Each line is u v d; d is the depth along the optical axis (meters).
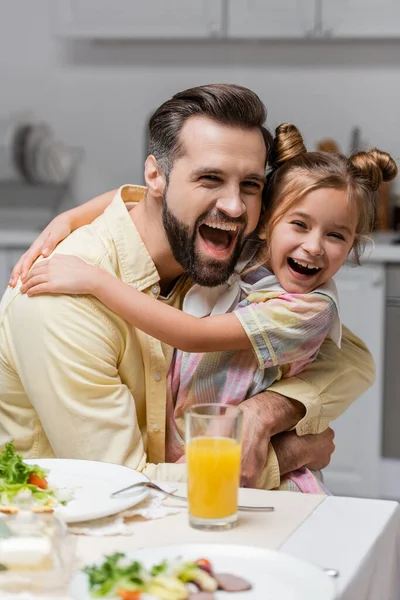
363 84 4.28
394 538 1.24
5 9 4.50
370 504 1.26
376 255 3.59
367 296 3.64
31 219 4.39
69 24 4.23
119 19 4.19
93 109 4.49
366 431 3.70
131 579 0.92
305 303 1.65
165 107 1.62
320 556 1.07
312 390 1.70
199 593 0.94
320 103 4.32
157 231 1.67
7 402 1.70
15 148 4.36
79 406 1.55
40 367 1.57
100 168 4.51
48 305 1.57
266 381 1.70
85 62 4.48
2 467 1.21
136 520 1.19
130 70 4.45
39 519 1.04
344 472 3.74
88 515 1.14
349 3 4.00
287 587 0.96
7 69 4.53
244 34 4.11
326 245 1.67
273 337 1.63
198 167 1.56
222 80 4.39
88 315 1.58
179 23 4.14
